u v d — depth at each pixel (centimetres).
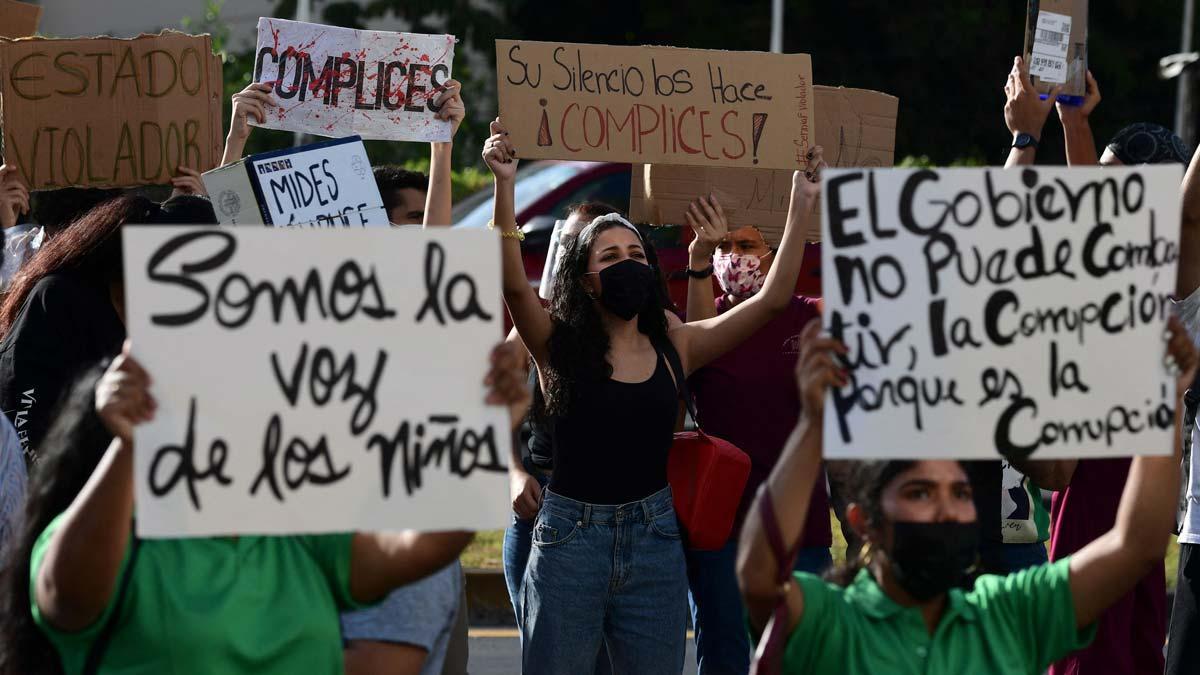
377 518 498
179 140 999
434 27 4403
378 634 605
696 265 1010
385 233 502
